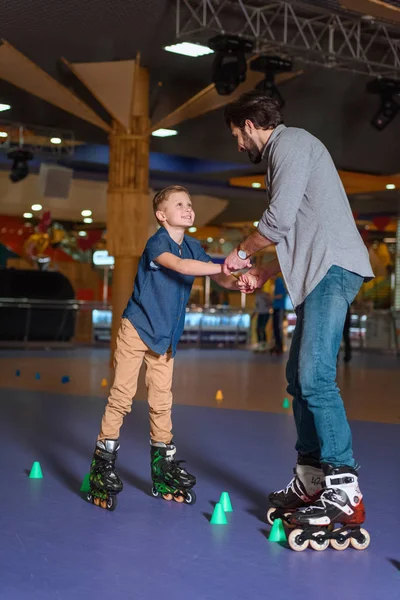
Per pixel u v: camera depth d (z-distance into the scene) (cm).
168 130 1492
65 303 1934
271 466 494
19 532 346
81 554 316
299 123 1470
